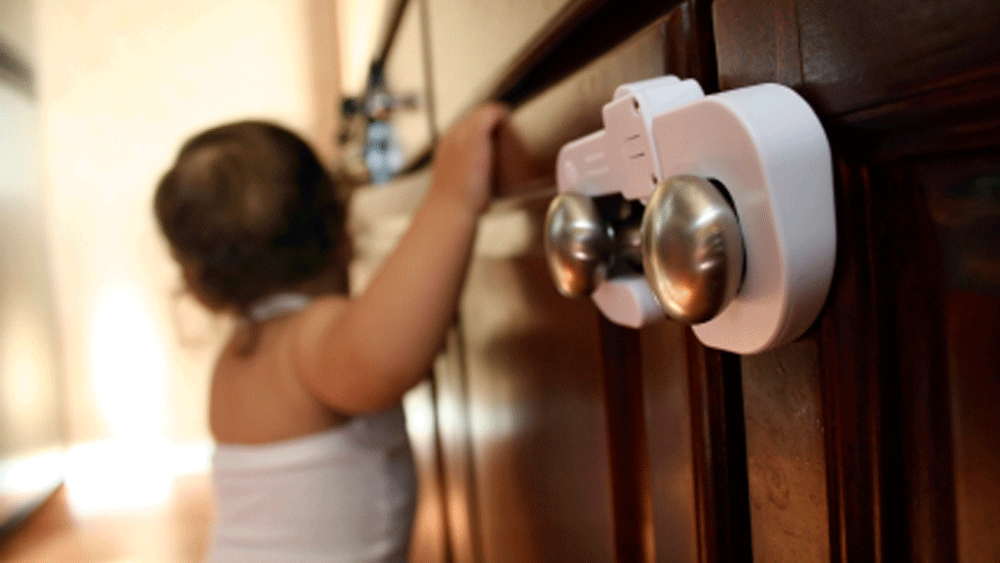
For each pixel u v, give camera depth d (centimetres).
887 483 16
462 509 63
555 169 32
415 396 86
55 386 215
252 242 65
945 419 14
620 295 23
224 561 62
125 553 167
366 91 104
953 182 14
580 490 33
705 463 22
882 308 15
